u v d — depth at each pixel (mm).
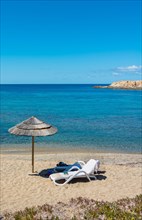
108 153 20422
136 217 6926
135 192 12062
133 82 182500
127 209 7699
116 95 113188
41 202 10773
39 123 13664
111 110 53750
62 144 23250
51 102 73625
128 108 58125
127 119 39812
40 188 12453
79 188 12562
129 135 27250
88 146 22641
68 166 14625
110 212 7160
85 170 13617
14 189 12289
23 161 16672
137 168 15859
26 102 72688
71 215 7430
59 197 11398
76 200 8711
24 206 10305
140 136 26828
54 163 16438
